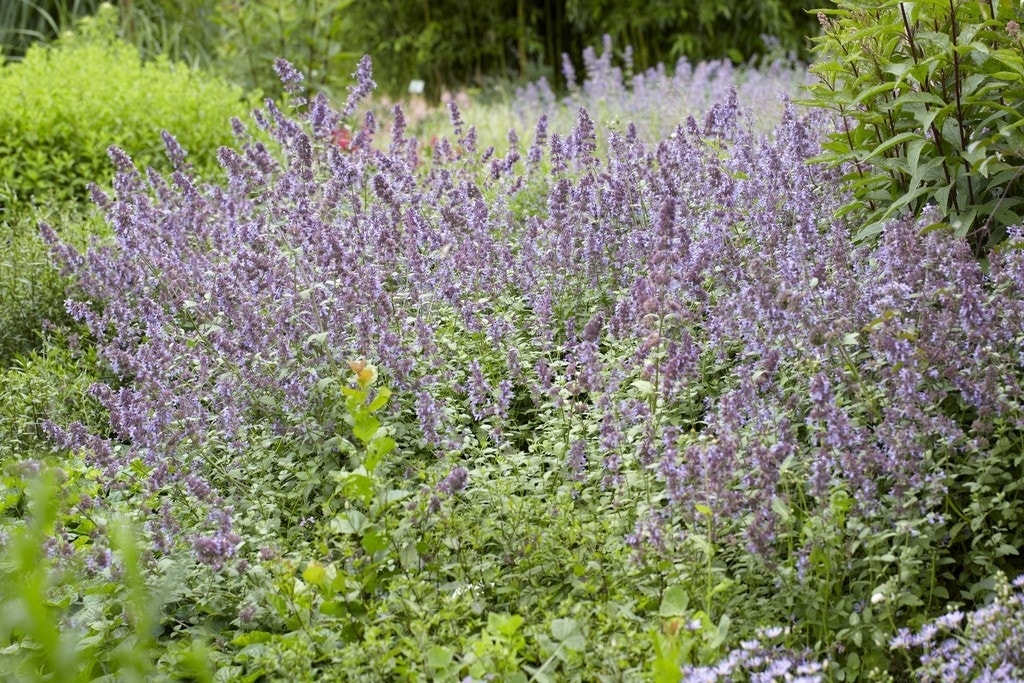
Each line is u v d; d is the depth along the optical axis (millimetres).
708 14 14359
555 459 4383
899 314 4141
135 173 6383
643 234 5578
